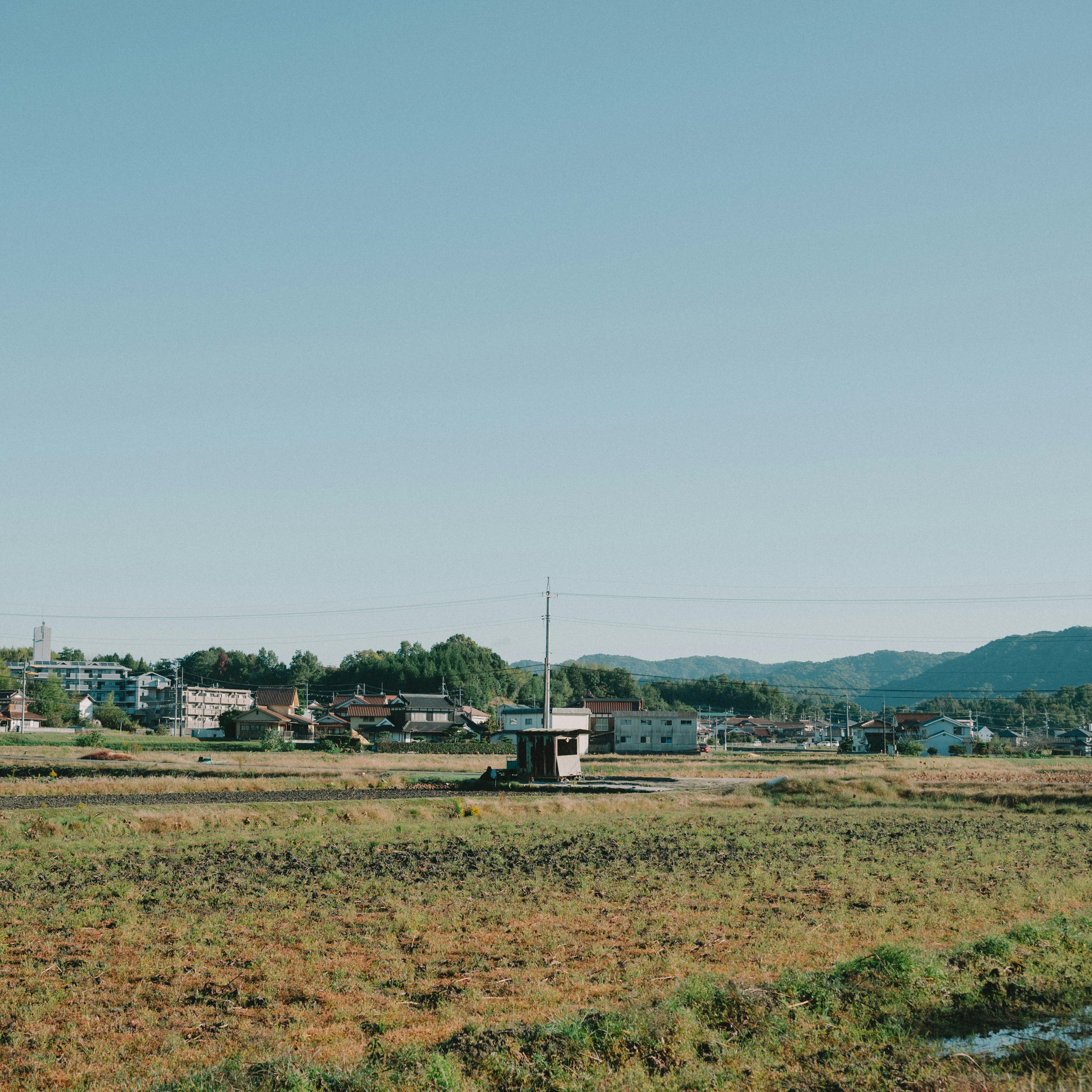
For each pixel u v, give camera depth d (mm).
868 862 27281
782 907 20719
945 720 150500
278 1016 13414
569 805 43188
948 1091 10359
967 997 13586
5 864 25625
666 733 116750
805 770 74625
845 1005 13367
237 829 34594
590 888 22844
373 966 15844
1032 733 186375
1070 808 44531
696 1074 10953
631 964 15703
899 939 17781
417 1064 11133
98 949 16812
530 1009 13570
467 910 20203
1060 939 17078
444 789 51594
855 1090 10555
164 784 46875
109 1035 12625
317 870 25422
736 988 13664
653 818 39750
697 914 19906
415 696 135500
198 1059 11750
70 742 94062
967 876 24969
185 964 15930
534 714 119750
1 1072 11375
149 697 180000
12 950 16797
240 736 117438
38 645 195875
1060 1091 9961
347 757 81688
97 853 27891
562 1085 10734
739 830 35469
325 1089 10641
